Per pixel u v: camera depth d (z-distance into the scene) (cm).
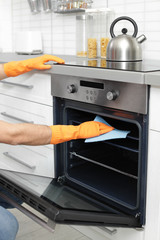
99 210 144
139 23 222
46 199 138
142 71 140
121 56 185
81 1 244
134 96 145
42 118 210
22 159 238
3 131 131
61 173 199
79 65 171
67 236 203
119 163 204
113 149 213
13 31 329
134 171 192
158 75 131
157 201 145
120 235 166
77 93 174
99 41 251
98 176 192
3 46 325
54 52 292
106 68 154
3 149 258
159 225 147
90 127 151
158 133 139
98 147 208
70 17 269
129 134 185
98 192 171
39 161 219
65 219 129
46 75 198
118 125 198
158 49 214
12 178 156
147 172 147
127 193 170
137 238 157
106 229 165
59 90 186
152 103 139
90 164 207
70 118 192
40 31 301
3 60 234
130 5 225
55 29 286
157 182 143
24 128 135
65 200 143
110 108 161
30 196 141
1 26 321
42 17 296
